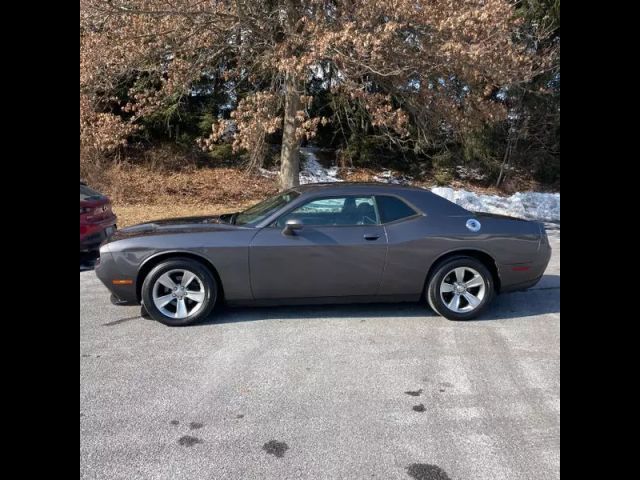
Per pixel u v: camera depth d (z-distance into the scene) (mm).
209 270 4422
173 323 4398
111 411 2977
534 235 4750
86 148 11320
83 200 6707
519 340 4176
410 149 16734
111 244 4387
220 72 12641
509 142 17406
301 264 4426
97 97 10625
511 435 2756
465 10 8305
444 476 2395
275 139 18359
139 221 10055
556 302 5277
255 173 16000
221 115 16859
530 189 18141
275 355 3820
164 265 4344
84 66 9164
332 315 4770
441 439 2709
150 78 10742
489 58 8555
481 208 13805
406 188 4848
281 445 2643
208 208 12109
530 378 3461
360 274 4508
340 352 3893
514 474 2414
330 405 3072
